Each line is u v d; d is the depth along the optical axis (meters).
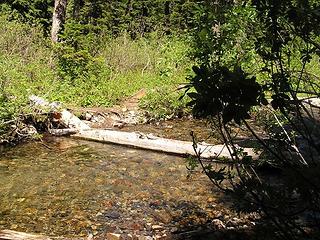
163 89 13.50
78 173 7.66
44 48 14.59
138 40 19.91
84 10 25.39
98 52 16.45
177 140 9.34
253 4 3.19
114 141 9.54
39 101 10.25
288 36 3.23
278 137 3.96
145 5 28.45
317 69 9.14
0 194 6.58
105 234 5.39
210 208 6.18
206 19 3.80
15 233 4.76
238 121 2.55
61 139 9.83
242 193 3.27
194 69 2.66
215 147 8.51
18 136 9.51
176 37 19.27
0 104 9.52
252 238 5.02
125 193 6.78
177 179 7.42
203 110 2.68
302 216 5.10
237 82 2.50
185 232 5.39
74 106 12.15
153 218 5.88
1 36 13.76
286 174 2.85
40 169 7.80
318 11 2.78
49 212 6.02
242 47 3.88
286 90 3.08
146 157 8.71
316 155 5.82
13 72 11.16
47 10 19.92
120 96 13.85
